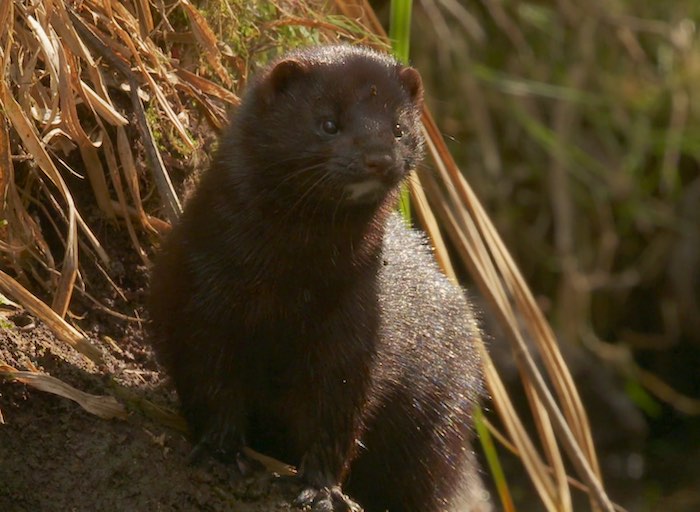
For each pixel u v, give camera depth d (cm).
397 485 951
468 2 1741
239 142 820
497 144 1734
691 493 1642
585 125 1766
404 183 877
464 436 997
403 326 888
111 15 936
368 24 1203
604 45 1772
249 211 801
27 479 782
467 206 1179
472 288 1714
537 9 1745
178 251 819
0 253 902
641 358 1844
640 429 1773
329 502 813
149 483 798
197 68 1033
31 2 886
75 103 905
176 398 889
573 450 1027
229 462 826
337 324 816
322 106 810
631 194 1741
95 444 806
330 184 788
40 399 814
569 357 1744
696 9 1791
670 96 1762
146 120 914
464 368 983
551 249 1745
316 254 803
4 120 853
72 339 834
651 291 1811
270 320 809
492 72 1720
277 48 1101
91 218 956
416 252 954
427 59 1686
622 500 1617
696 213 1772
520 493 1602
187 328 809
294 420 843
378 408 900
